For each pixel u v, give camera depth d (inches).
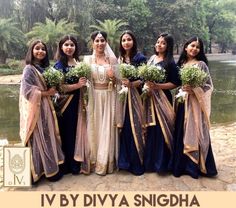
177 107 140.1
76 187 130.4
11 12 881.5
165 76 138.4
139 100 141.4
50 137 133.0
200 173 140.4
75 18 869.8
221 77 698.2
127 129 141.0
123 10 1070.4
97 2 1013.2
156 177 138.4
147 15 1107.3
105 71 138.6
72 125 139.9
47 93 131.8
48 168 132.6
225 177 140.3
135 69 138.0
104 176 139.9
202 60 140.3
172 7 1151.6
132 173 141.3
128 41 141.2
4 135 258.1
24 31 904.9
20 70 761.0
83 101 139.9
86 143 140.9
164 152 140.3
